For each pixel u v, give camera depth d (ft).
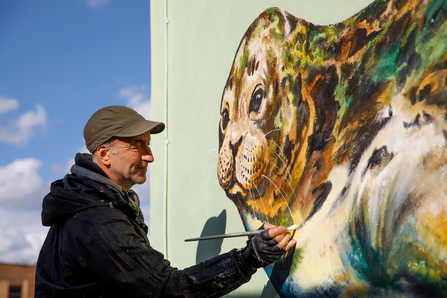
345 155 4.23
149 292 4.60
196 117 8.21
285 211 5.15
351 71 4.26
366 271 3.81
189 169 8.29
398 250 3.47
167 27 10.04
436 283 3.12
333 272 4.23
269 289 5.41
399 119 3.61
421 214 3.28
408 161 3.46
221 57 7.41
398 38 3.73
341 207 4.20
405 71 3.60
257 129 5.95
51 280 5.12
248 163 6.13
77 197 5.01
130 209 5.23
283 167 5.27
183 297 4.54
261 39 6.08
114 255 4.65
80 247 4.82
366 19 4.15
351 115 4.20
